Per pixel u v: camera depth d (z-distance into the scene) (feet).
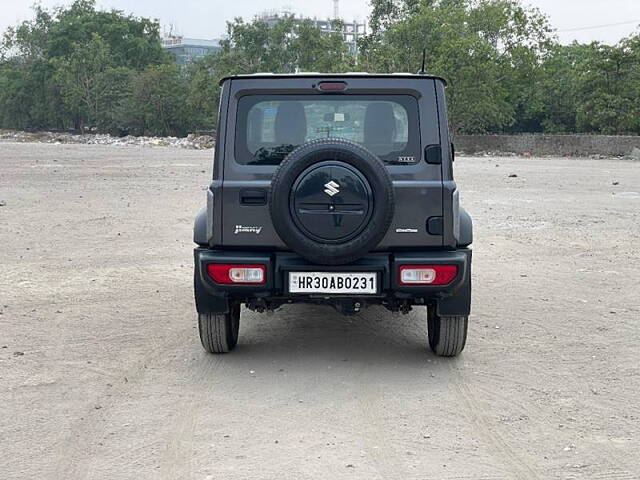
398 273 18.61
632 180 84.94
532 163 121.60
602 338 23.27
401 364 20.57
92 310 26.30
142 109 331.36
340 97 19.42
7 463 14.16
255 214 18.98
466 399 17.80
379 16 256.73
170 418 16.51
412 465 14.10
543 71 214.69
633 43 190.70
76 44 361.92
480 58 189.37
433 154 19.19
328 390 18.37
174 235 43.04
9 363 20.33
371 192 17.95
